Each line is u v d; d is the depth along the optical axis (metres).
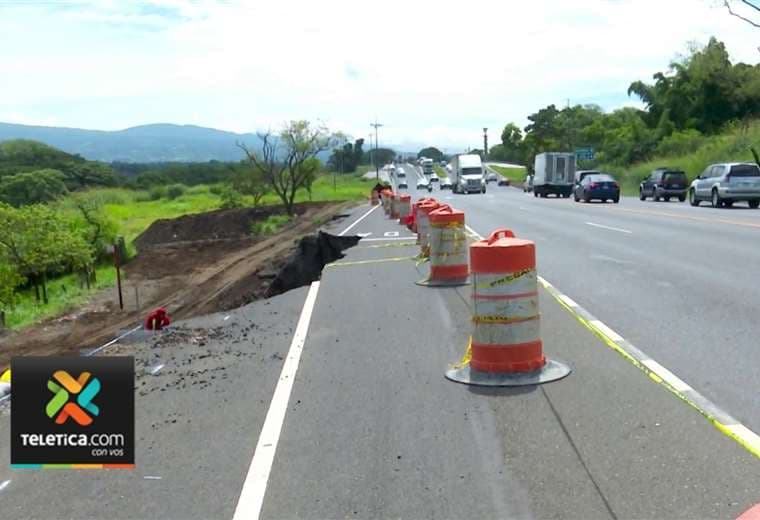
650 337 9.12
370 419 6.57
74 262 32.59
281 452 5.95
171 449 6.21
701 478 5.05
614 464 5.34
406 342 9.44
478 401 6.88
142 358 9.84
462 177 74.44
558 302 11.57
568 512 4.70
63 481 5.71
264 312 12.76
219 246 44.19
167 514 5.06
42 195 79.88
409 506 4.92
